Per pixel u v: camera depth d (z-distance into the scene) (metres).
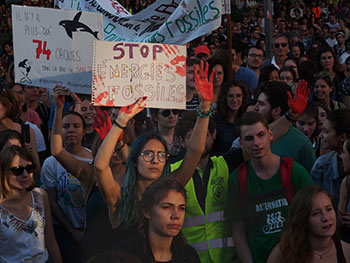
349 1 36.66
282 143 8.64
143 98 7.09
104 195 6.91
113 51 7.76
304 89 8.18
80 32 8.91
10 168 7.39
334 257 6.55
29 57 8.77
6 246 7.45
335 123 8.25
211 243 7.41
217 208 7.49
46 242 7.92
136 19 12.41
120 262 5.83
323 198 6.46
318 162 8.45
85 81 8.96
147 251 5.86
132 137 8.35
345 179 7.78
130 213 6.78
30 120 12.27
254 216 7.33
